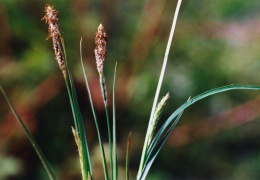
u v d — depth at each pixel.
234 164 1.03
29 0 0.96
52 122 0.93
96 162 0.87
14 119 0.90
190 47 1.04
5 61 0.92
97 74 0.94
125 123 0.96
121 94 0.96
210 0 1.06
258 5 1.07
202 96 0.38
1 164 0.87
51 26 0.36
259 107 1.04
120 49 1.00
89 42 0.95
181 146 1.01
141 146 0.96
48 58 0.93
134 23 1.01
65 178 0.92
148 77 0.98
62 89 0.93
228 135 1.03
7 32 0.93
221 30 1.06
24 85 0.92
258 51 1.06
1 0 0.94
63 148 0.93
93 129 0.92
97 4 1.01
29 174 0.90
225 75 1.04
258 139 1.04
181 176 1.00
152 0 1.01
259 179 1.02
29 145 0.90
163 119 1.00
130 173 0.92
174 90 1.01
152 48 1.01
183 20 1.04
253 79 1.05
